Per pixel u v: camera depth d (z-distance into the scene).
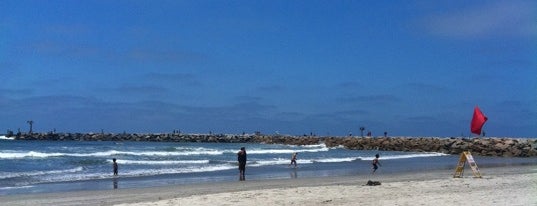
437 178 23.19
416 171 30.61
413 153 63.94
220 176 27.30
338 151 66.62
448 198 14.08
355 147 75.31
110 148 64.94
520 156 55.72
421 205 12.84
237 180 24.44
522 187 17.30
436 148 65.88
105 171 30.86
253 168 34.25
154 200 15.48
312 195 15.45
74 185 22.33
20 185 22.36
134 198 16.55
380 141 73.44
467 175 24.56
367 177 25.45
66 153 49.53
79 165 35.44
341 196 15.09
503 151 57.59
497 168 32.19
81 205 14.98
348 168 34.59
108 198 16.81
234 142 96.06
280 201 14.09
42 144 80.56
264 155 53.47
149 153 51.75
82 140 103.81
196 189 19.53
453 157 53.88
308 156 52.66
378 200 13.97
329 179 24.31
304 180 23.70
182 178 26.05
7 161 38.00
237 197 15.12
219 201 14.23
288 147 77.44
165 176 27.34
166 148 66.12
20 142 90.62
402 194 15.40
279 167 35.31
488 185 18.14
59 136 104.81
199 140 97.88
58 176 27.03
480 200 13.52
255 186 20.55
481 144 60.97
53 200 16.45
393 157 53.38
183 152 55.91
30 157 41.59
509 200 13.45
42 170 31.14
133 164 37.03
